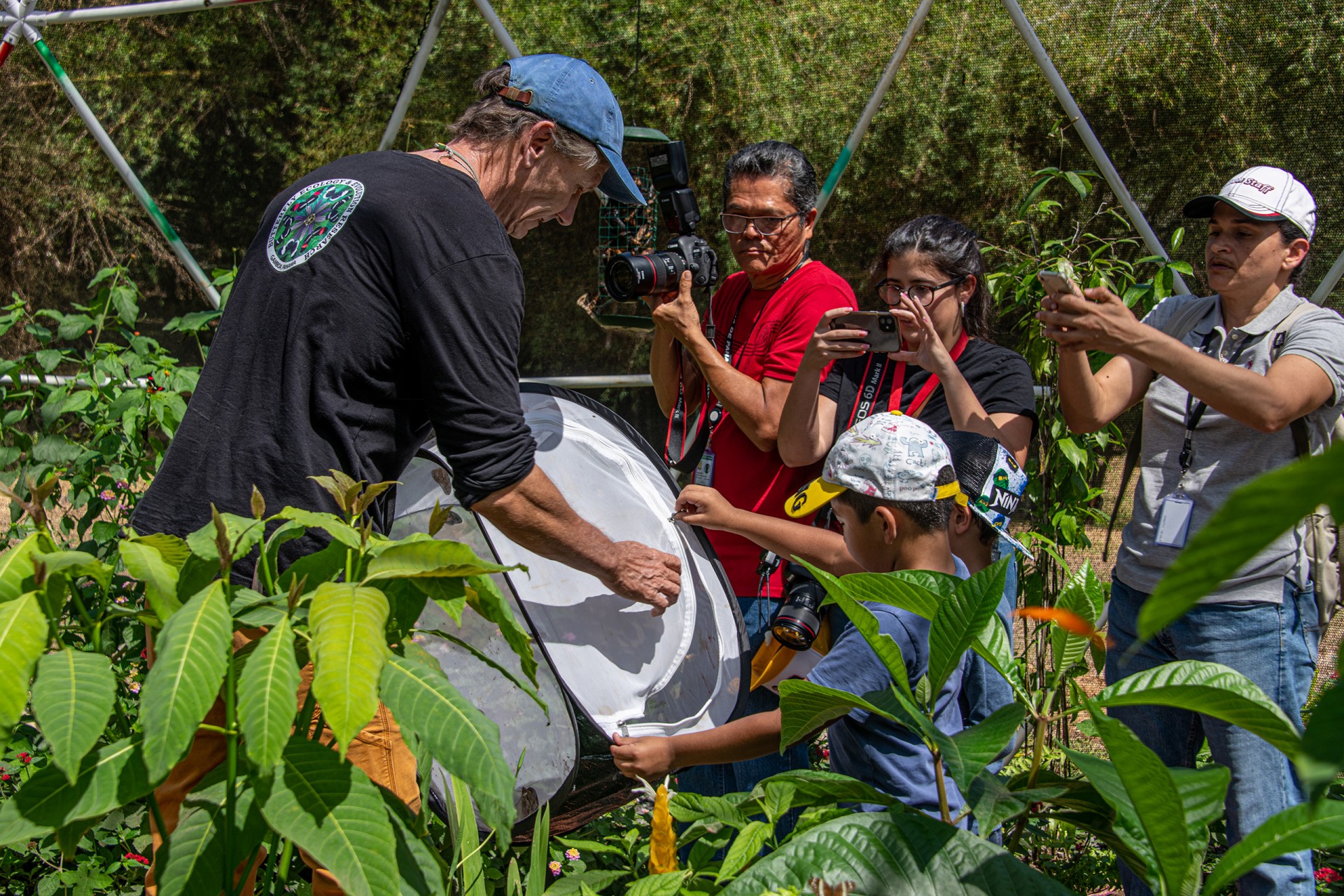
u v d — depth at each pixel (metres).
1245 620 2.26
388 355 1.78
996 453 1.94
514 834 1.99
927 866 1.00
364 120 4.55
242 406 1.76
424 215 1.78
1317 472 0.42
